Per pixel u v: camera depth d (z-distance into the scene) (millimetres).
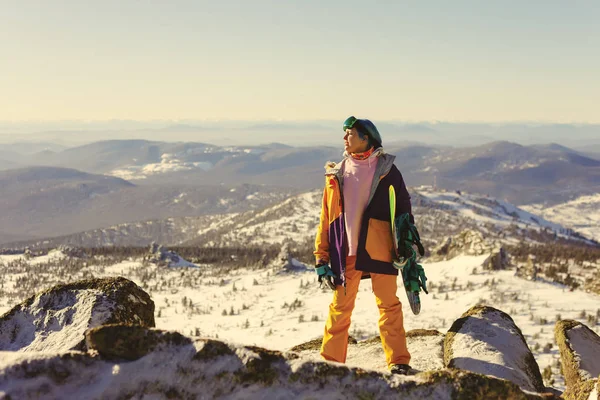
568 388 5082
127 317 4180
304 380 2955
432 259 146750
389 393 2904
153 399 2918
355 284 4547
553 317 74312
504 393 2914
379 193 4434
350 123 4473
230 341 3148
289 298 159000
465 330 4840
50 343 3863
